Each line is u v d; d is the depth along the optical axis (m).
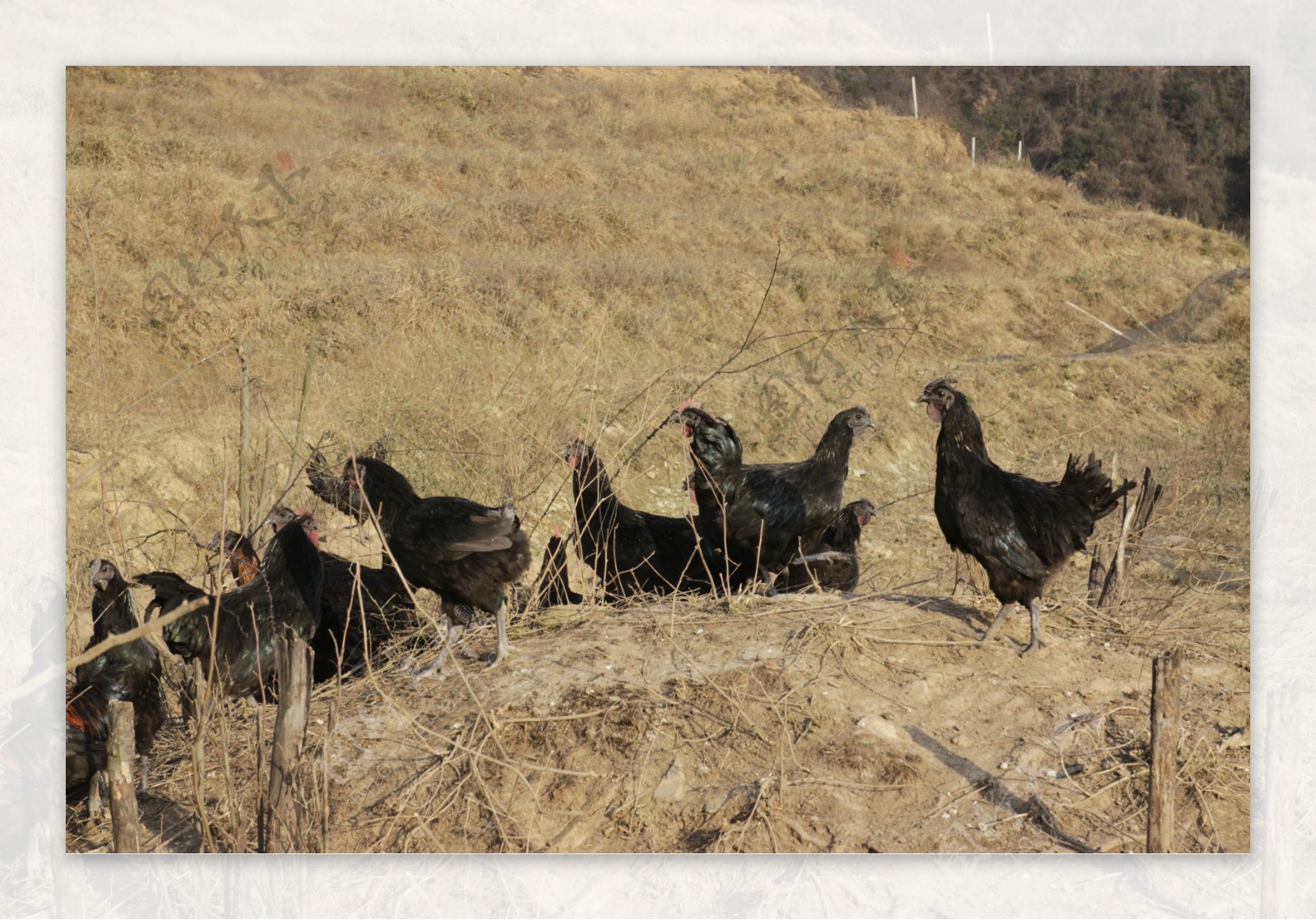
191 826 5.79
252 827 5.63
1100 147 38.56
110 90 25.36
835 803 5.52
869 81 44.62
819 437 16.66
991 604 7.39
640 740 5.94
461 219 23.86
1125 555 8.15
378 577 8.45
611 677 6.45
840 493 8.29
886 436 17.36
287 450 11.23
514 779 5.80
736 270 22.34
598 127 34.75
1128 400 20.50
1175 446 18.84
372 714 6.48
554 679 6.48
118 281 16.09
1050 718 6.12
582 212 24.89
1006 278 26.03
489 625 7.69
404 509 6.93
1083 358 21.73
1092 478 6.44
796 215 28.62
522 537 6.66
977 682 6.40
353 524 10.47
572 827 5.55
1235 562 10.90
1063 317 24.75
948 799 5.55
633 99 37.94
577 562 10.62
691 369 17.78
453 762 5.90
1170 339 24.78
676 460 14.65
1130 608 7.93
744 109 39.53
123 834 4.64
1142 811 5.57
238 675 6.58
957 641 6.78
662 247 24.97
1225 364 21.95
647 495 13.94
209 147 23.98
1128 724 6.10
